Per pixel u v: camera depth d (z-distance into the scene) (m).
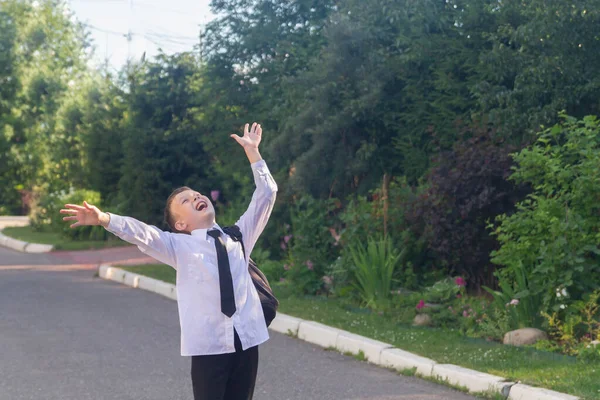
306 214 13.30
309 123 15.34
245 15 19.64
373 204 13.24
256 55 19.50
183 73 24.50
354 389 7.29
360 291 11.56
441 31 14.36
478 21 13.34
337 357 8.70
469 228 10.99
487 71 12.71
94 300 12.91
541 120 11.16
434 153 14.03
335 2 18.25
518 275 9.33
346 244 12.67
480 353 8.10
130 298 13.21
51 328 10.33
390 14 14.46
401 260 12.35
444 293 10.42
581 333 8.79
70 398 6.96
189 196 4.43
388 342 8.71
